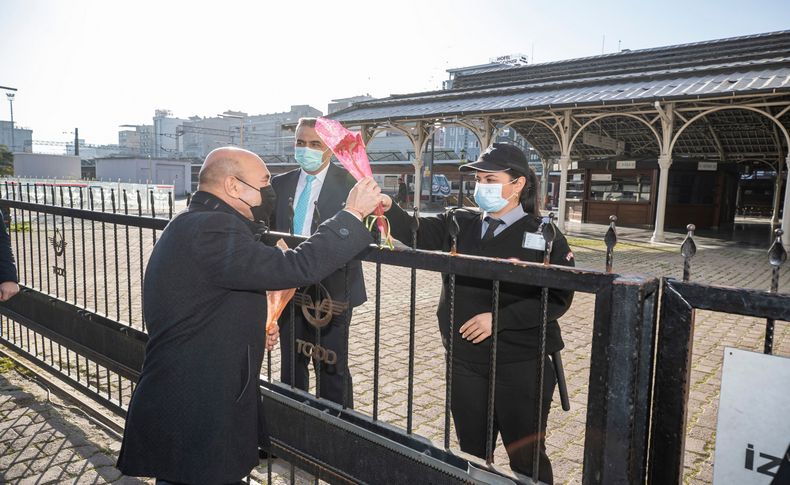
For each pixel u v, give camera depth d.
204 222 1.60
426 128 20.47
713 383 4.05
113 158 59.38
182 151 135.50
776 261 1.07
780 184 24.28
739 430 1.12
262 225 1.87
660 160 15.30
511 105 17.59
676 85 15.59
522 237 2.10
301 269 1.54
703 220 21.86
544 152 27.66
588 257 11.89
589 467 1.28
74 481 2.66
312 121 2.95
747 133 22.08
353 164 1.66
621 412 1.22
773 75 14.19
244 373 1.70
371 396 3.86
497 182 2.08
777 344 5.11
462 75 34.72
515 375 2.07
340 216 1.62
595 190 22.78
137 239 12.86
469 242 2.23
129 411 1.71
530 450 2.10
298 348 2.11
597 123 22.77
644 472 1.25
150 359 1.69
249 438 1.73
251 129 127.06
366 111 23.30
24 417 3.32
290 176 3.20
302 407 1.96
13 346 4.19
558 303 1.95
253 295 1.72
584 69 29.67
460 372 2.17
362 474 1.78
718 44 24.81
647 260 11.48
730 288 1.11
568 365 4.55
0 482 2.63
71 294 6.32
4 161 54.19
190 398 1.63
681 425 1.19
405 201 31.19
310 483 2.65
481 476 1.49
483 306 2.10
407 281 8.55
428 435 3.24
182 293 1.61
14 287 3.05
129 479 2.70
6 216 4.11
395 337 5.34
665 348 1.20
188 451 1.63
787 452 1.06
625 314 1.19
